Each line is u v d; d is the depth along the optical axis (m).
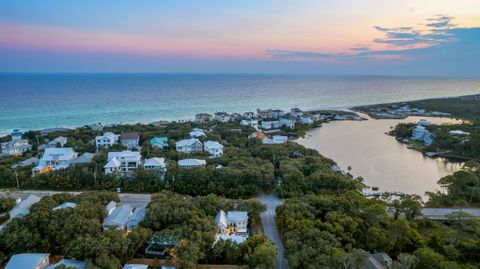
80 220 53.12
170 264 49.44
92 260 46.53
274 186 83.25
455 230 60.66
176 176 82.38
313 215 58.88
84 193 68.62
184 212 58.72
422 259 46.94
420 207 65.06
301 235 51.31
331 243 49.41
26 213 60.69
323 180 78.88
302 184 78.56
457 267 44.56
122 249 48.75
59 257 50.84
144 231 53.22
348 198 65.50
